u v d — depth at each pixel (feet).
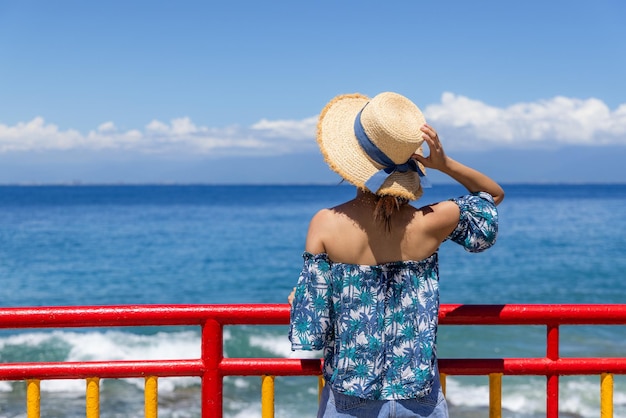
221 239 153.48
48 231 172.86
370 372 7.23
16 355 44.73
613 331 49.90
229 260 114.42
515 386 35.53
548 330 8.83
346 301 7.25
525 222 206.08
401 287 7.33
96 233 167.53
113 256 119.34
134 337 49.26
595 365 8.84
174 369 8.51
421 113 7.42
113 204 372.58
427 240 7.40
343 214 7.31
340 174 7.20
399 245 7.32
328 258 7.32
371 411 7.32
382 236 7.27
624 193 640.99
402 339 7.30
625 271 97.35
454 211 7.50
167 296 80.74
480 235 7.61
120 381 35.94
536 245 134.82
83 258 116.26
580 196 530.68
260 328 51.37
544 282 88.48
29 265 106.93
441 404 7.50
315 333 7.18
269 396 8.67
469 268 101.76
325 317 7.20
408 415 7.34
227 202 404.77
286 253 125.08
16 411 31.40
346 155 7.23
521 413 32.04
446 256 116.37
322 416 7.59
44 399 32.96
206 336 8.52
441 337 49.65
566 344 46.26
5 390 34.09
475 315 8.64
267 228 187.52
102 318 8.35
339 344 7.31
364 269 7.24
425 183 7.46
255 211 288.30
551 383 8.90
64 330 50.96
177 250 129.49
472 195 7.83
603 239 148.05
